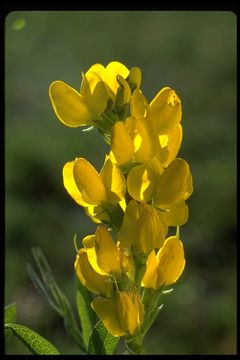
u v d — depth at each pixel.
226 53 1.65
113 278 0.54
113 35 1.80
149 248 0.53
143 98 0.53
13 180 1.19
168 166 0.53
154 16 1.84
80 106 0.54
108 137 0.54
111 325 0.54
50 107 1.46
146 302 0.54
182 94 1.51
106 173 0.53
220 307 0.93
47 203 1.15
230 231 1.08
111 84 0.54
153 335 0.90
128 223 0.53
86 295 0.59
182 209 0.54
